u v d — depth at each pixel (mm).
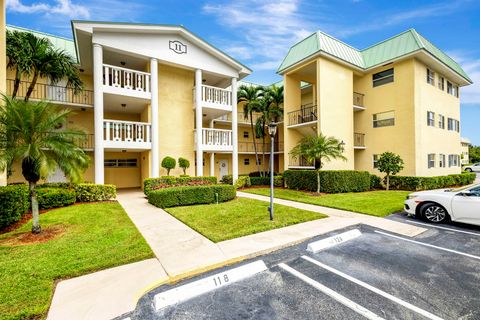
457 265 4355
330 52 15375
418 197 7574
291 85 18109
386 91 16750
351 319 2883
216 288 3654
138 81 12883
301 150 13188
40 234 5812
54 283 3641
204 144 15086
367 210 8734
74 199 9875
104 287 3545
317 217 7703
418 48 14617
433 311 3021
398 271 4133
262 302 3271
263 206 9539
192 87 15734
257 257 4766
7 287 3410
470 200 6566
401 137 15859
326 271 4164
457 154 19672
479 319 2869
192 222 7035
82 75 14836
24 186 7535
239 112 23484
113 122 12055
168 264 4293
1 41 7473
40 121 5570
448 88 18938
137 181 16703
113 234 5875
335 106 15914
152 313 3033
